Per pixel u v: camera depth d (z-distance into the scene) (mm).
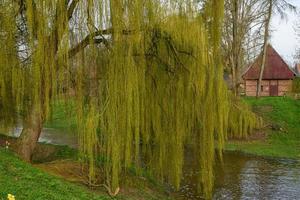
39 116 13461
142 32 12820
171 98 14008
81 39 12555
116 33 12344
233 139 32812
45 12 12328
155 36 13383
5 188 9953
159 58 13859
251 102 40500
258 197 17125
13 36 12922
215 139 14508
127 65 12414
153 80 13984
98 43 12781
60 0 12258
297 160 26500
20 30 13266
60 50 12336
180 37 13430
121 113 12367
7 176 10984
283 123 36125
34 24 12391
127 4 12492
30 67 12961
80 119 12477
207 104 13750
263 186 19078
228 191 17984
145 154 14516
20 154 13602
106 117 12383
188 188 17000
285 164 25031
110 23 12398
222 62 14070
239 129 32500
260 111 38438
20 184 10555
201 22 13680
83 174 13930
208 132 13875
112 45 12523
